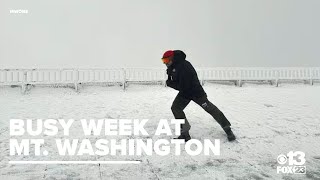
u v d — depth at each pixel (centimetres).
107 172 369
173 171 376
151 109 697
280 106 737
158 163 404
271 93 970
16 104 738
